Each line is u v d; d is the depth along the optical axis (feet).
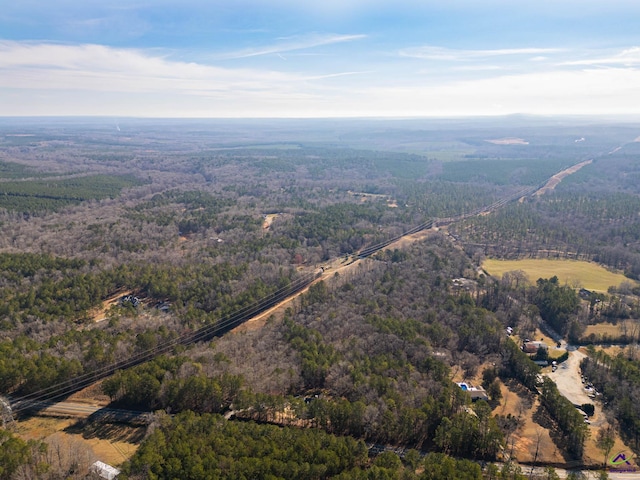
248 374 461.78
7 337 529.04
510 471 355.15
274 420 427.74
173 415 429.79
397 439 404.57
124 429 419.13
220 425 381.19
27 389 463.42
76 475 347.97
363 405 405.80
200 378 433.89
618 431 428.15
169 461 332.60
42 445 356.79
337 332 557.74
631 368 486.38
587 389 495.00
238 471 325.01
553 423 438.81
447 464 337.72
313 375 473.67
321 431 386.73
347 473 328.90
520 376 509.76
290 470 329.31
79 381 476.95
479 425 399.65
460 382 492.13
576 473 376.07
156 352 526.98
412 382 449.89
